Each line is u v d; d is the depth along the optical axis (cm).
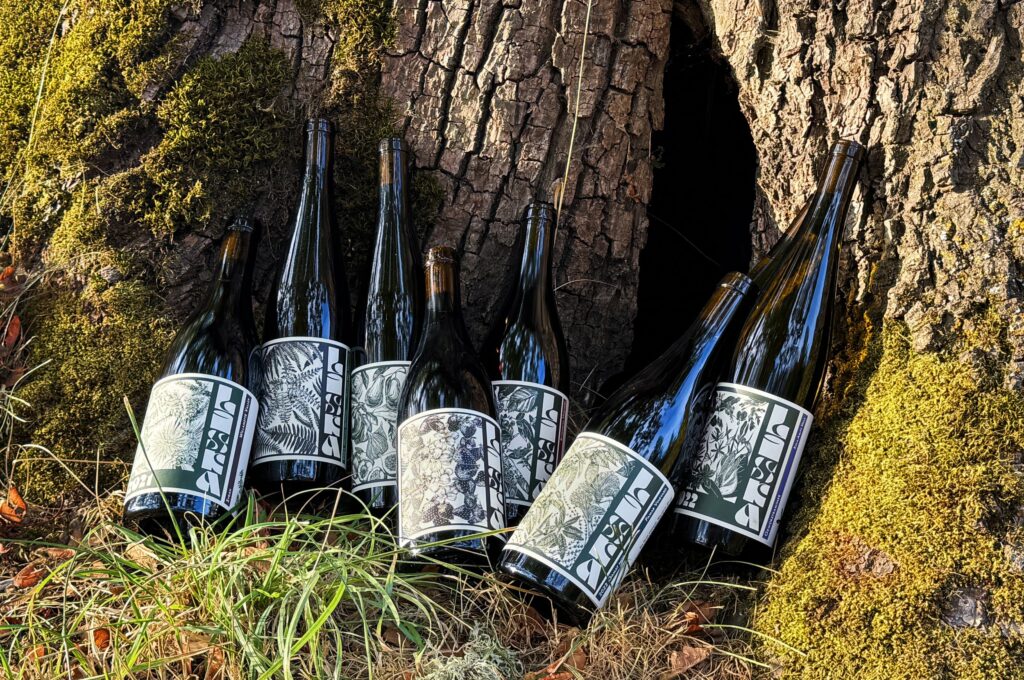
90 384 209
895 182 201
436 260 198
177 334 208
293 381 199
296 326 204
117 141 216
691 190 280
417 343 204
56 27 232
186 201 215
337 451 200
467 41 227
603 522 178
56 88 223
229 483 185
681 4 244
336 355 204
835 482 188
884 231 200
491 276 233
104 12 219
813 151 217
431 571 188
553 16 229
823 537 183
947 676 162
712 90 271
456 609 188
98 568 185
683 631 183
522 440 205
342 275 215
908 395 184
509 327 218
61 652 166
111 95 217
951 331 186
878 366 192
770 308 203
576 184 236
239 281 204
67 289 216
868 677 166
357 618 180
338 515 204
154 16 216
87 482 205
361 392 202
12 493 198
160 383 190
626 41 234
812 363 198
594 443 184
